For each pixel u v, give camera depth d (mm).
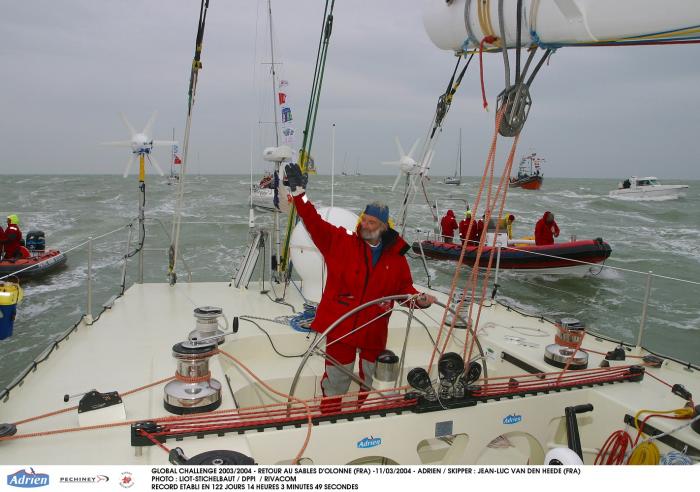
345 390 2717
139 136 4625
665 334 8883
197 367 2234
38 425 2123
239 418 2102
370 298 2572
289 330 3572
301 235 4016
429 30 1870
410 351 3715
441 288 5000
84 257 13742
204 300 4273
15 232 11594
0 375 6488
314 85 4215
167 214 24359
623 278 13242
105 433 2072
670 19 1178
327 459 2146
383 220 2500
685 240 20812
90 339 3211
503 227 13469
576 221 27000
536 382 2619
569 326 2945
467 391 2406
